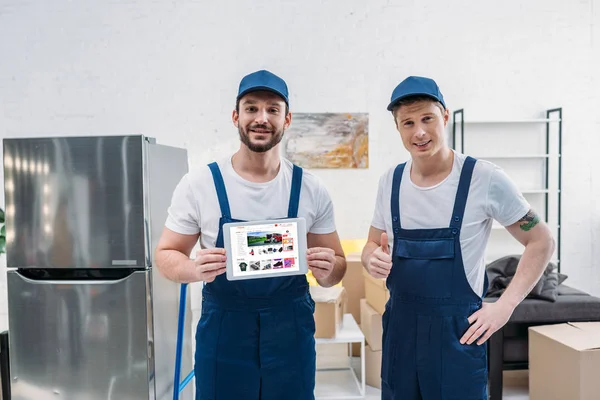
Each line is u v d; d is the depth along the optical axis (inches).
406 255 62.5
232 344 59.9
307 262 58.6
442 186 61.2
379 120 147.8
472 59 148.4
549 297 106.8
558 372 94.9
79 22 144.6
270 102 57.7
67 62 145.1
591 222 154.2
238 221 60.2
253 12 145.3
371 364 119.5
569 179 153.1
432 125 58.6
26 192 85.3
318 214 64.6
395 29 146.9
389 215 66.0
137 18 144.7
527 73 149.7
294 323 61.0
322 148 147.3
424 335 60.4
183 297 85.5
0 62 144.7
